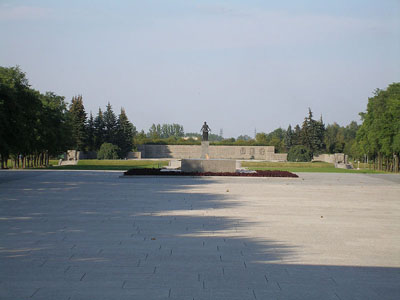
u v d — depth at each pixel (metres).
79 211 14.87
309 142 89.69
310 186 26.06
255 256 9.10
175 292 6.88
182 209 15.59
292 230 11.96
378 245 10.27
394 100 49.22
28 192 20.69
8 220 13.02
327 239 10.87
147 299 6.57
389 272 8.09
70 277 7.55
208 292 6.90
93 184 25.12
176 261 8.64
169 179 29.23
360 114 60.03
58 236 10.81
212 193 21.02
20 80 35.12
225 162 33.69
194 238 10.76
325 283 7.42
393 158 52.56
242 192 21.75
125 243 10.12
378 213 15.31
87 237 10.73
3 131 28.14
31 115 34.88
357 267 8.40
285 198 19.47
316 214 14.89
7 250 9.38
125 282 7.32
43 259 8.68
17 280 7.37
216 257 8.98
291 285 7.29
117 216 13.90
